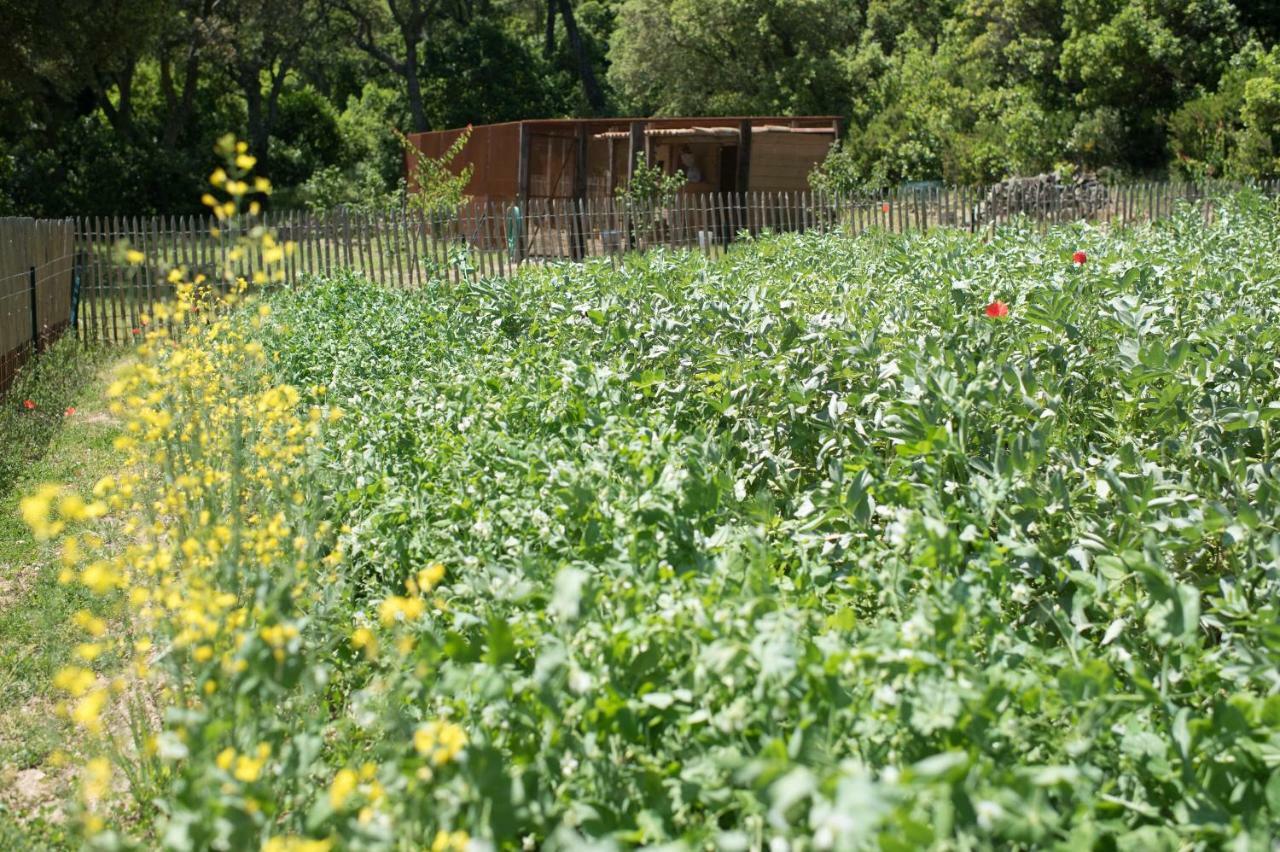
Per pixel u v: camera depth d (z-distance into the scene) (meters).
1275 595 3.06
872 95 42.62
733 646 2.28
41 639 4.80
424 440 4.91
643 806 2.40
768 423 4.84
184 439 4.14
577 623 2.54
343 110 63.81
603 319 6.28
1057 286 6.19
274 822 2.45
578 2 66.12
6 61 28.19
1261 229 10.92
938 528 2.78
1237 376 4.65
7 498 7.01
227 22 39.50
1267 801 2.24
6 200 30.05
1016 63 38.25
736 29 44.41
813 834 1.97
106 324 13.91
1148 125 33.31
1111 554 3.28
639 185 22.12
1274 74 29.16
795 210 19.08
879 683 2.43
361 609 4.04
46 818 3.51
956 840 1.98
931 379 4.02
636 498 3.38
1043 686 2.58
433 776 2.28
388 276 16.38
